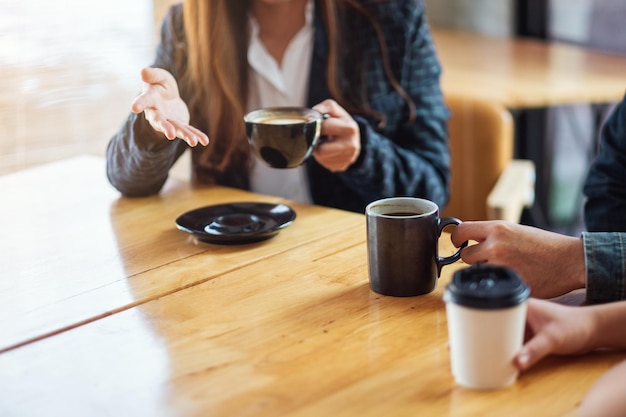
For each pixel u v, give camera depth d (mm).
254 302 1184
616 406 858
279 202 1674
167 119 1516
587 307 1010
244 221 1474
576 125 3242
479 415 871
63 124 2316
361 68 1943
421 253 1169
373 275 1199
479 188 2242
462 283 926
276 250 1396
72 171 1959
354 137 1610
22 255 1418
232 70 1914
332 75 1923
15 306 1203
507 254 1166
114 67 2377
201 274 1298
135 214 1627
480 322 897
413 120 1946
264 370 983
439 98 2010
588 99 2455
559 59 3037
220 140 1943
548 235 1184
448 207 2287
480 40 3434
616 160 1576
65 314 1167
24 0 2178
